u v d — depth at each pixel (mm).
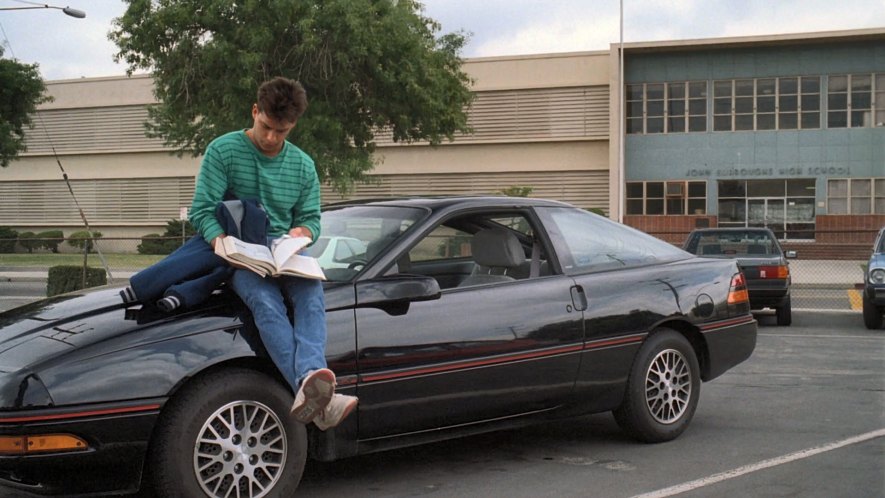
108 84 48875
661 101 40938
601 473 4832
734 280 5938
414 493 4461
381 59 26844
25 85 34188
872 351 9945
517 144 42938
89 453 3488
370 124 28906
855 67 39156
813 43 39406
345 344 4105
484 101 43219
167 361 3633
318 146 26609
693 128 40688
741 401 6914
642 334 5312
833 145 39375
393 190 44438
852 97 39250
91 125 49406
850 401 6918
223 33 26109
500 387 4668
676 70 40750
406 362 4305
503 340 4672
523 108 42812
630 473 4828
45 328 3859
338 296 4160
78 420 3451
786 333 11945
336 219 4918
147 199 48469
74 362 3541
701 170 40594
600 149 42031
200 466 3715
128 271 22766
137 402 3541
